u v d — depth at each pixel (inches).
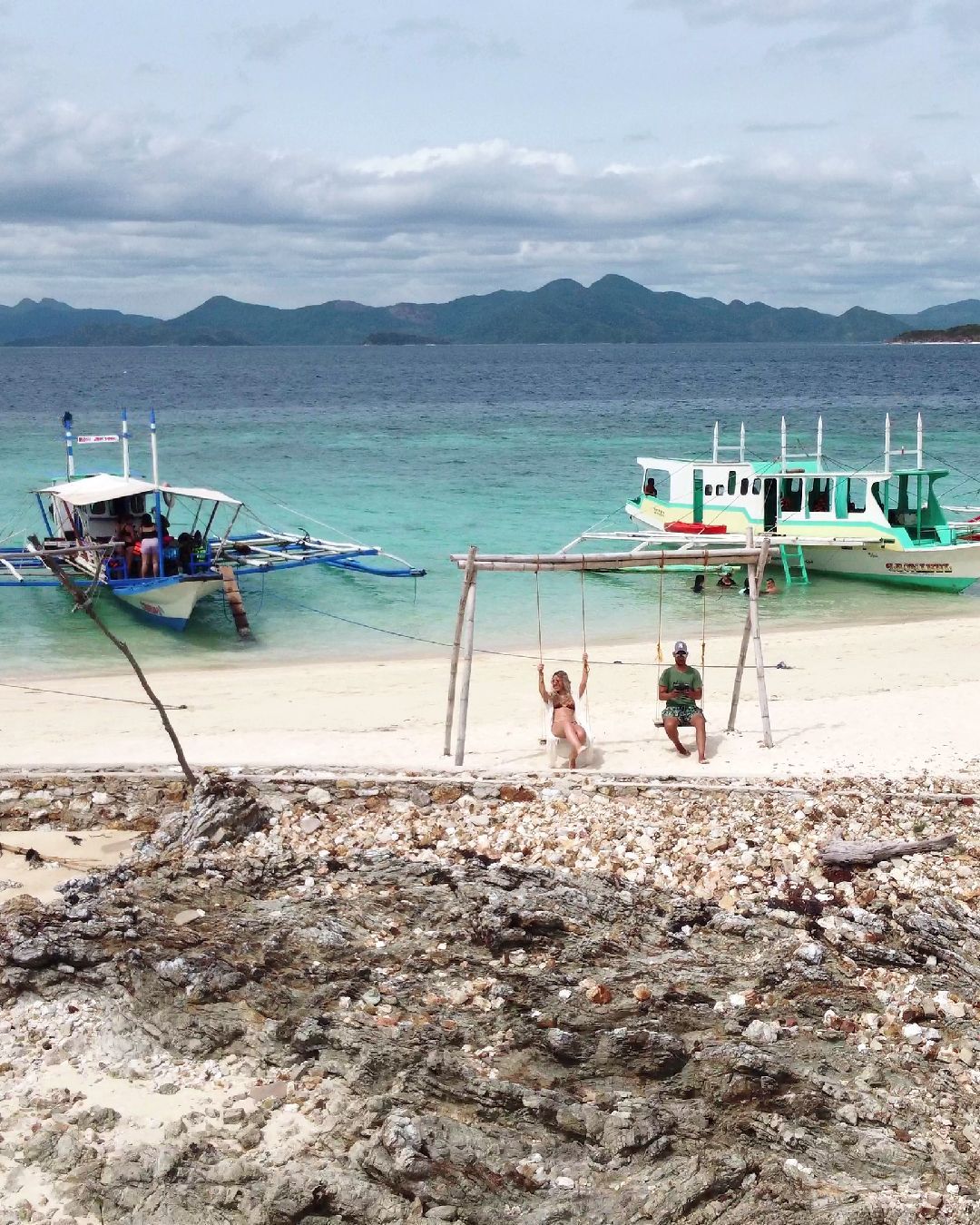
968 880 494.3
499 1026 393.4
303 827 552.4
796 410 4217.5
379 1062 374.0
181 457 2536.9
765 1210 317.1
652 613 1182.3
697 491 1402.6
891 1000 409.4
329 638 1082.7
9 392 5580.7
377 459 2509.8
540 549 1508.4
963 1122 351.6
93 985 420.2
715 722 737.6
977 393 5428.2
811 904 469.7
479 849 525.7
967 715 749.3
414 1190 324.5
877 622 1139.9
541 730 732.0
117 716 796.0
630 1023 392.8
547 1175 331.6
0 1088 366.0
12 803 593.6
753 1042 383.9
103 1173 327.9
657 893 481.4
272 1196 319.0
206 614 1157.7
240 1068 376.5
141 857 522.9
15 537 1541.6
